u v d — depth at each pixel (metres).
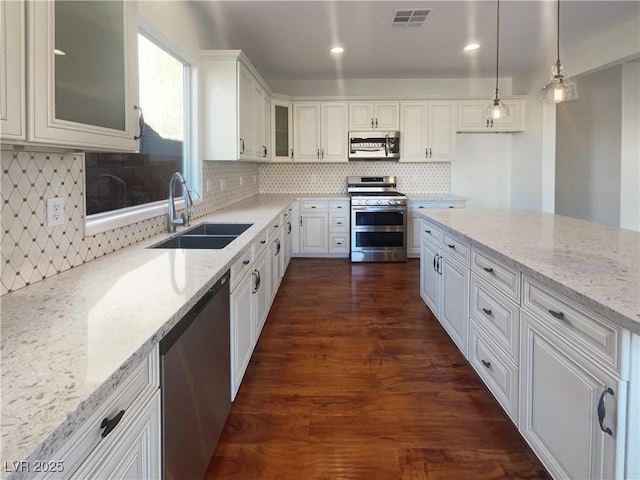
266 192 6.55
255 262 2.79
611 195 5.59
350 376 2.62
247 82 3.93
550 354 1.58
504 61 5.26
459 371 2.68
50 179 1.57
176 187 3.30
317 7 3.52
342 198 5.99
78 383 0.80
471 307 2.51
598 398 1.29
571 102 6.27
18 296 1.33
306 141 6.04
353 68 5.52
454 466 1.82
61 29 1.18
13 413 0.70
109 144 1.44
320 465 1.82
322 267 5.54
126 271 1.66
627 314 1.13
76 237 1.75
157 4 2.66
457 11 3.64
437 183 6.44
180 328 1.33
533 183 5.73
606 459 1.25
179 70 3.39
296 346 3.06
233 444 1.96
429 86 6.22
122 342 0.98
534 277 1.62
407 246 6.04
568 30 4.12
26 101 1.05
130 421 0.99
